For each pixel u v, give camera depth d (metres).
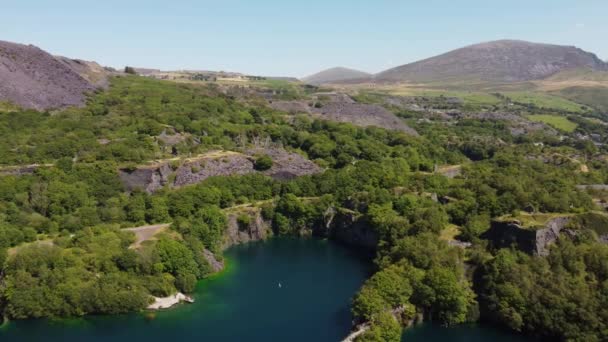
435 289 176.50
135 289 186.25
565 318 164.38
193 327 174.50
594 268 177.75
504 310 172.25
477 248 196.75
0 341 163.00
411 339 166.00
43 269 182.00
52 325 173.62
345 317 182.62
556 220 197.50
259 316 183.12
